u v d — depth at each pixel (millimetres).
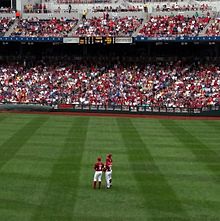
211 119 90188
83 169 48031
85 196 39156
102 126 78562
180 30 109562
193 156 55250
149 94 101625
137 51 117000
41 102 100625
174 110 94625
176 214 35250
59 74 112500
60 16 121500
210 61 111812
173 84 104375
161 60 115000
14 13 122938
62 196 39062
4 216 34188
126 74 110062
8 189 40781
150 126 79562
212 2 123875
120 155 55125
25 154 54844
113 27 115062
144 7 121625
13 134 68250
